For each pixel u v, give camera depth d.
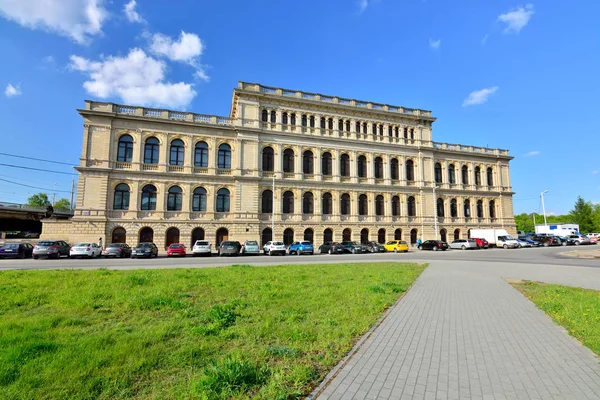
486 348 6.12
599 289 12.30
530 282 14.30
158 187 41.22
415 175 54.91
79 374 4.42
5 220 65.19
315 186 48.00
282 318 7.73
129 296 9.76
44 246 29.38
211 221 42.50
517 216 122.75
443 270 19.11
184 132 43.41
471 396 4.28
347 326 7.16
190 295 10.38
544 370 5.14
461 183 58.59
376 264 22.91
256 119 45.97
